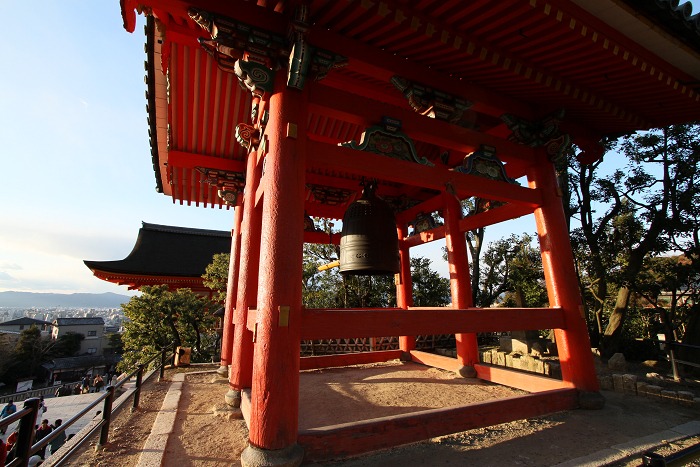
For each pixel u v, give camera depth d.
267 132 4.99
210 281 20.73
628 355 13.03
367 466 4.06
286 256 4.32
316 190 10.30
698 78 6.20
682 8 5.07
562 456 4.26
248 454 3.86
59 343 58.00
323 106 5.18
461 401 6.65
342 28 5.27
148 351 16.56
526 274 16.17
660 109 6.96
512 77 6.16
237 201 9.51
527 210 7.20
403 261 10.87
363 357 10.25
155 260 27.38
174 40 5.54
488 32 5.17
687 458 2.10
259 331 4.19
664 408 6.06
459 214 9.20
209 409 6.37
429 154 9.80
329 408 6.33
